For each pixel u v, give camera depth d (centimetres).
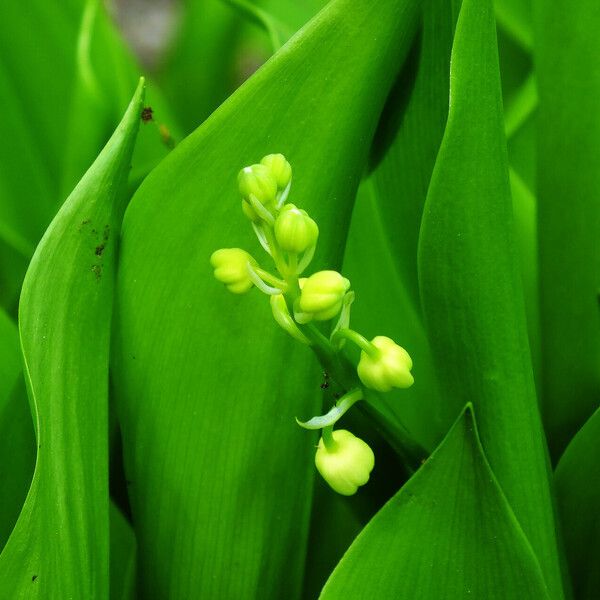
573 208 22
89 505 19
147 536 20
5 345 22
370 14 18
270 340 19
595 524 21
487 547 18
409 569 18
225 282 18
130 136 19
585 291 22
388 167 21
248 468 20
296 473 20
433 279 18
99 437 19
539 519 19
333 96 19
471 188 18
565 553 21
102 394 19
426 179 20
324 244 19
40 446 18
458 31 17
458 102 17
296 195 19
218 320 19
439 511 17
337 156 19
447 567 18
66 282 19
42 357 19
